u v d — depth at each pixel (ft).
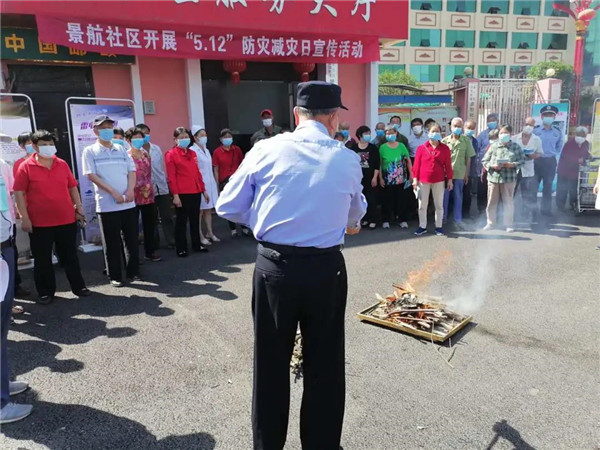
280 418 6.68
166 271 16.96
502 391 9.02
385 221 23.63
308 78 30.99
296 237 6.05
